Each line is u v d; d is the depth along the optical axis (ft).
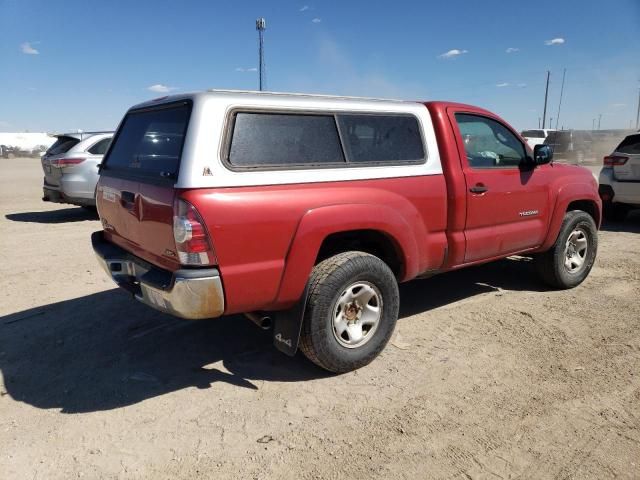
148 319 15.53
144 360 12.94
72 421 10.33
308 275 11.02
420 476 8.60
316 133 11.51
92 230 30.09
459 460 8.99
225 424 10.16
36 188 57.52
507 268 20.72
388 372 12.16
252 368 12.46
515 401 10.85
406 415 10.37
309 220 10.77
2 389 11.64
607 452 9.18
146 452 9.34
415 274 13.21
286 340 11.37
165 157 10.91
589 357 12.82
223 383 11.76
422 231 13.11
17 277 20.06
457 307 16.37
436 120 13.78
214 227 9.74
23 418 10.46
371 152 12.35
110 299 17.39
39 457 9.23
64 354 13.33
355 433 9.80
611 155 30.04
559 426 9.96
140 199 11.06
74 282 19.40
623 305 16.38
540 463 8.91
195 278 9.71
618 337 13.96
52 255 23.68
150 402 11.00
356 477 8.61
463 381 11.71
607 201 30.30
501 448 9.31
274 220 10.39
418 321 15.24
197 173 9.73
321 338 11.27
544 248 16.96
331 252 12.43
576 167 18.29
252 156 10.45
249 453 9.26
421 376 11.96
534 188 15.93
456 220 13.80
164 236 10.30
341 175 11.57
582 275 18.16
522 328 14.64
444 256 13.96
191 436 9.78
